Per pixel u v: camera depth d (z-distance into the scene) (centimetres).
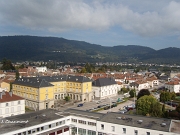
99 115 6862
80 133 6638
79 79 13612
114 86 15938
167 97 12900
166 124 5691
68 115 6844
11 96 9212
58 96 13712
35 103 11350
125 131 5766
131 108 11400
